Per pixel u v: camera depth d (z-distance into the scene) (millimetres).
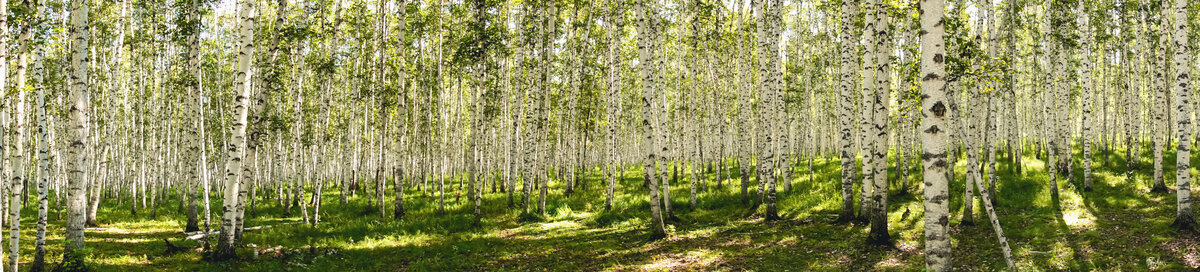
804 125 32656
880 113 10641
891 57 16453
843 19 12539
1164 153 22078
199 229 16109
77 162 9773
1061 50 17391
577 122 28609
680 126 27906
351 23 20906
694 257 10508
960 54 10117
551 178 33969
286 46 15836
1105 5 21984
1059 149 19000
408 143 30719
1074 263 8234
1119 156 22312
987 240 10484
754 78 27391
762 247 11047
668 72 31094
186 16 15930
